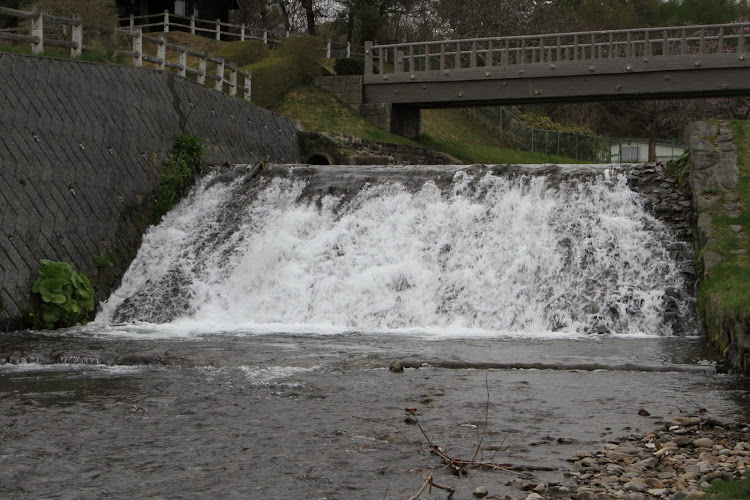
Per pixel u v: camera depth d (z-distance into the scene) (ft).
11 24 121.60
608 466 27.53
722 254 55.16
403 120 122.31
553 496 24.82
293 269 65.16
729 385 40.06
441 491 25.48
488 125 152.05
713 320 48.65
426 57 117.08
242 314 63.46
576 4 224.12
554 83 109.40
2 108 59.62
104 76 71.82
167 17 154.10
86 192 65.57
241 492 25.45
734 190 61.52
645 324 55.88
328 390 38.73
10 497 25.04
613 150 182.29
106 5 122.01
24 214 58.80
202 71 94.43
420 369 43.83
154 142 75.97
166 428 32.37
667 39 104.32
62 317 58.39
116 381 40.81
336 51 169.07
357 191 72.33
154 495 25.21
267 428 32.40
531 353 46.91
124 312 63.46
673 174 67.87
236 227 72.02
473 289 61.11
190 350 47.65
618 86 106.22
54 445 30.12
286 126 102.53
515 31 185.57
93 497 25.05
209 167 80.43
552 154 162.71
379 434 31.53
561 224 64.64
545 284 60.18
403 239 66.59
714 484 24.31
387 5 171.63
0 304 55.11
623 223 63.16
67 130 65.46
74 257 62.44
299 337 53.67
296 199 73.82
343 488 25.81
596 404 36.19
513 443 30.37
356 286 62.64
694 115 196.75
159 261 68.90
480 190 68.95
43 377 41.91
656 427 32.53
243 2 213.66
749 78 100.78
